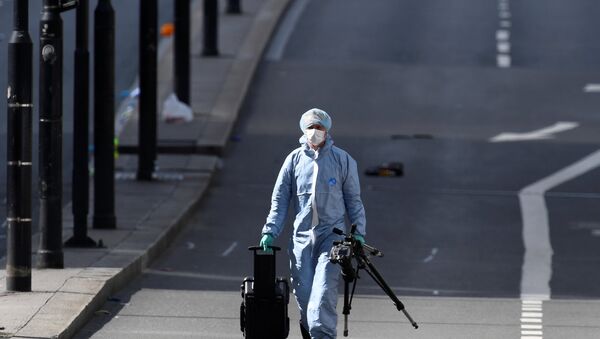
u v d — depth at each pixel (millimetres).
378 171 63938
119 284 39875
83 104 44688
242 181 63000
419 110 78062
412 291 43031
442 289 43625
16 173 35719
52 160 39656
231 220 55000
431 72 86500
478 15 103812
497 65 88875
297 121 75062
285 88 81875
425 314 37094
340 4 107688
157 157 64938
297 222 28609
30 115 36062
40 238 40219
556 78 85938
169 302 38219
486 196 60312
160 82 79938
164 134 68312
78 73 44438
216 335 33250
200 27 96250
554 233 53812
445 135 72188
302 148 28734
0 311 33156
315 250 28516
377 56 90438
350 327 34812
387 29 98250
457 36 96562
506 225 55156
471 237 52906
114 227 49156
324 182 28438
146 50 58969
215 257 48062
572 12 105625
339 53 91000
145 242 46500
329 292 27906
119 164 63625
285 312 28156
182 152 66312
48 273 39125
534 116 77438
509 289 43938
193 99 76125
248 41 91062
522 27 99938
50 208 39906
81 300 34969
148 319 35375
